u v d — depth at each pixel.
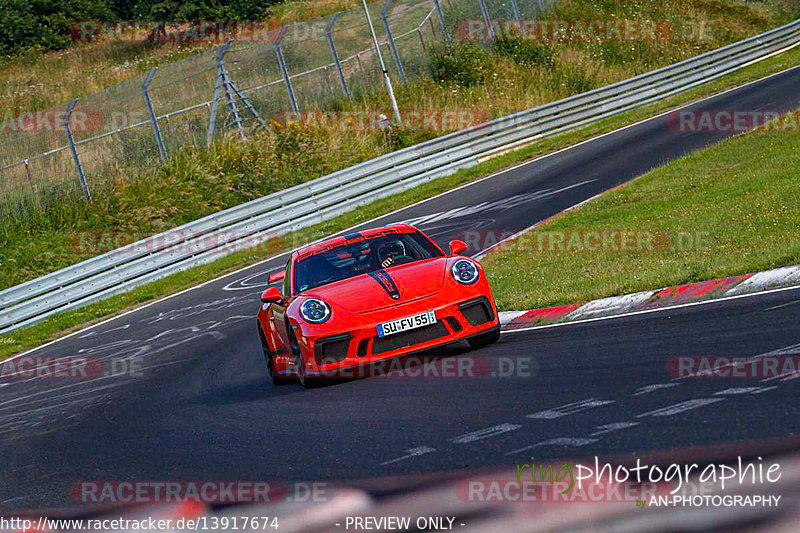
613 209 55.69
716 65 125.44
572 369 21.62
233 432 23.05
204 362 40.94
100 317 68.62
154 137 107.75
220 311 57.28
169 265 80.06
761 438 13.08
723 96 103.44
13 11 166.50
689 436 13.90
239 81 119.31
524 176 85.44
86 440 27.52
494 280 43.47
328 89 121.38
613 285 33.69
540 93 127.00
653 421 15.22
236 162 105.31
